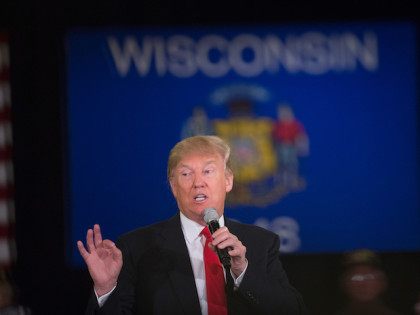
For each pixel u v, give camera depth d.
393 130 23.59
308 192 23.39
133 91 23.48
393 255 23.30
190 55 23.61
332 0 24.86
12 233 23.38
